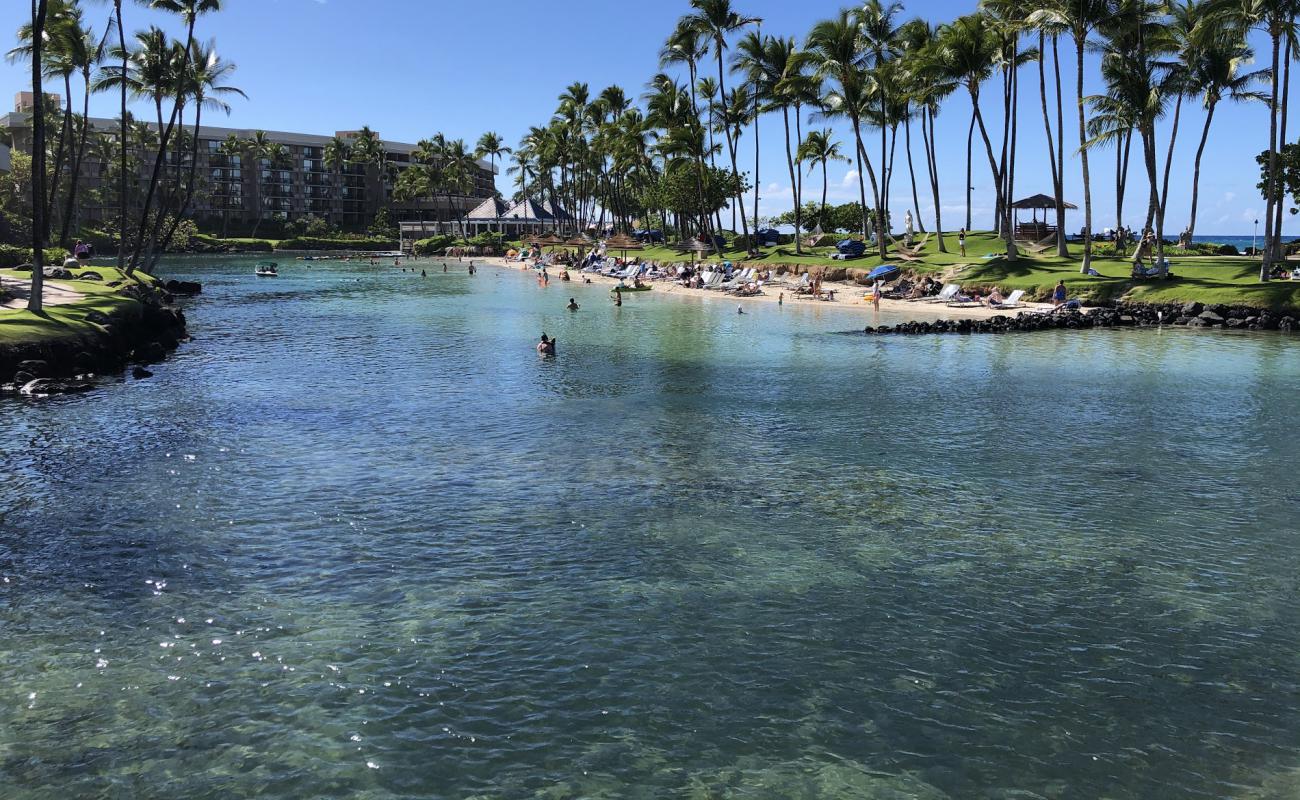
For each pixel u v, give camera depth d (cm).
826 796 680
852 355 3161
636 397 2366
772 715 794
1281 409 2192
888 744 750
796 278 6519
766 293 5931
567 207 15600
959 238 7481
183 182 14550
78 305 3206
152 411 2119
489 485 1523
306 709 800
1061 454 1761
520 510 1385
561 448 1798
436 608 1016
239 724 776
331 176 17862
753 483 1548
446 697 821
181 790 684
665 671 872
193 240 13950
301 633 950
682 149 8200
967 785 695
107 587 1071
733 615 1002
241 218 16562
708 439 1886
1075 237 8138
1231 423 2042
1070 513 1380
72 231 11400
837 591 1070
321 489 1488
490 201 14962
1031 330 3900
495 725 777
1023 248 5916
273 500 1423
